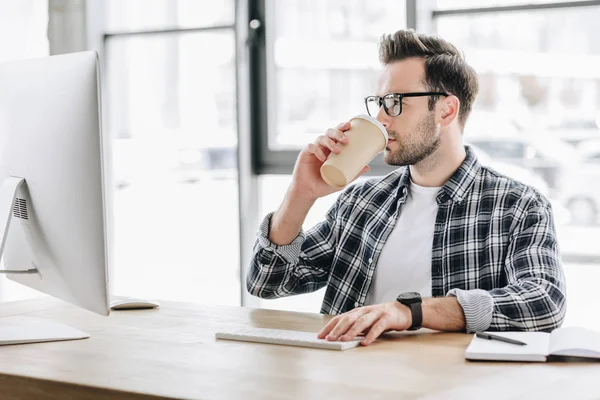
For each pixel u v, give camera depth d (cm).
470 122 306
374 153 151
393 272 191
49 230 147
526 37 296
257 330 154
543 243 175
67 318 176
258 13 334
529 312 155
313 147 164
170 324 166
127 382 119
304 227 334
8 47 346
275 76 337
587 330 144
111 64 370
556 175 298
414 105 183
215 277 360
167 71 360
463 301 154
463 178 190
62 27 360
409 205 196
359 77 325
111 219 376
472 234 185
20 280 165
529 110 299
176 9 355
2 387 127
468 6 302
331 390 112
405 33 188
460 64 188
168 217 367
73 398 120
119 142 372
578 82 292
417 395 109
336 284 198
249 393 111
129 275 376
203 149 356
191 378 120
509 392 110
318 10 328
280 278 186
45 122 146
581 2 286
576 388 112
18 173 153
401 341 146
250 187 340
